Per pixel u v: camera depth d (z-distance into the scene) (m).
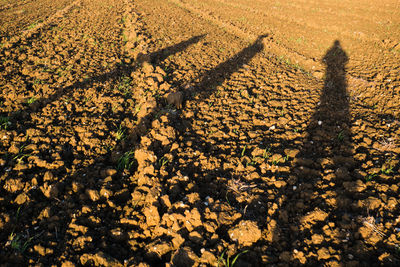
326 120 5.22
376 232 2.96
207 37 9.50
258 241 2.96
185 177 3.68
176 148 4.37
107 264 2.67
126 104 5.47
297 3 14.71
